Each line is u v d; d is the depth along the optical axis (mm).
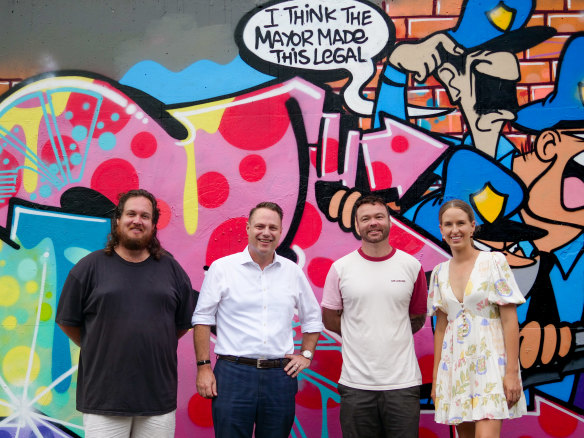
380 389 3146
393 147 3938
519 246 3859
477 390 2998
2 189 3945
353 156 3938
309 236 3902
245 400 3068
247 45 4012
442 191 3904
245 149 3957
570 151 3912
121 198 3066
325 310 3461
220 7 4035
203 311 3209
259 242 3197
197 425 3783
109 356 2848
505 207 3889
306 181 3934
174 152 3963
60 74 4000
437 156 3926
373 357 3178
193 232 3918
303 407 3797
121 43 4020
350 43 4000
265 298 3197
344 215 3904
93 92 3992
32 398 3795
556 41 3969
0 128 3982
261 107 3979
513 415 3014
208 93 3990
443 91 3965
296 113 3969
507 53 3973
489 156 3922
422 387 3787
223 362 3137
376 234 3262
